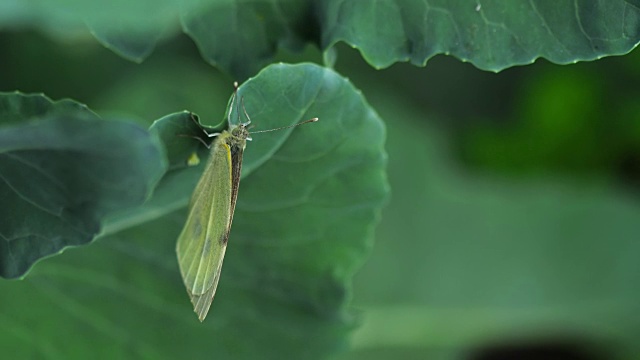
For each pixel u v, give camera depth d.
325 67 0.41
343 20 0.41
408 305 0.51
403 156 0.51
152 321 0.44
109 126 0.37
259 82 0.40
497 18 0.41
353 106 0.41
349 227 0.43
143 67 0.49
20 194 0.39
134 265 0.43
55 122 0.37
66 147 0.38
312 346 0.44
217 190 0.41
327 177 0.42
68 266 0.43
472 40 0.41
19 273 0.39
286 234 0.43
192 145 0.40
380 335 0.51
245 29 0.42
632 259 0.51
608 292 0.51
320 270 0.43
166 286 0.43
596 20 0.40
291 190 0.42
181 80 0.49
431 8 0.41
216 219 0.41
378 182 0.42
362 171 0.42
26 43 0.49
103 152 0.38
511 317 0.51
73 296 0.43
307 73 0.40
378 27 0.41
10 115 0.39
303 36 0.42
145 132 0.38
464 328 0.51
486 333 0.51
